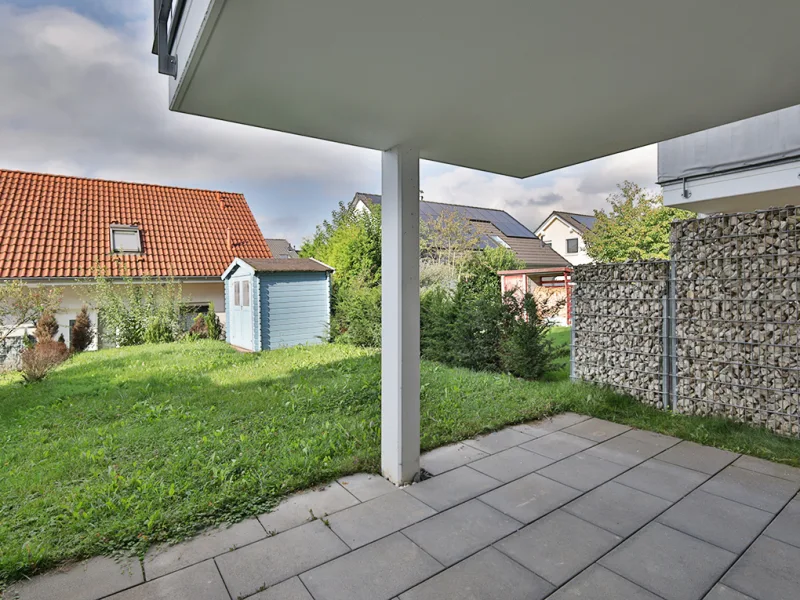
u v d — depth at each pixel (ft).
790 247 13.19
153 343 35.55
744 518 8.75
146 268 38.63
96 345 35.19
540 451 12.32
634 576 7.06
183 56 6.66
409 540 8.09
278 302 33.47
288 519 8.84
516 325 21.63
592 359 18.52
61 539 8.06
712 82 7.38
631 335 17.02
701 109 8.50
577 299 19.12
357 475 10.79
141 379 21.56
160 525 8.43
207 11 5.15
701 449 12.38
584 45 6.16
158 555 7.73
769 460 11.56
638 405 16.22
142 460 11.57
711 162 19.39
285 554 7.71
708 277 14.89
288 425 14.10
